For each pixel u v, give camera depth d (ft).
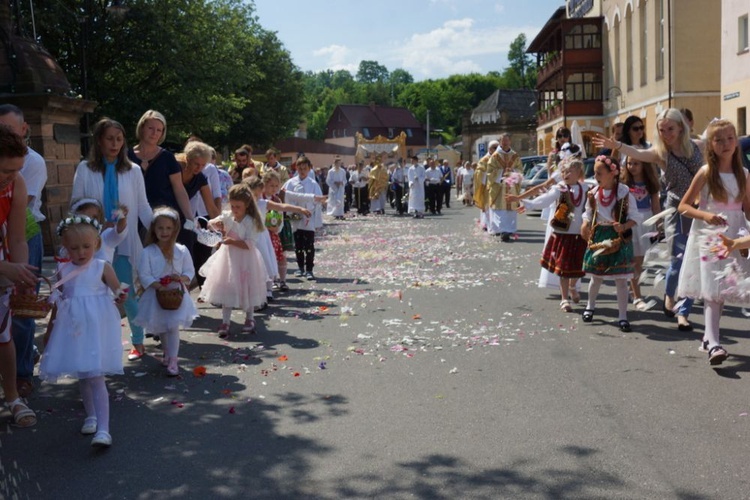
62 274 17.17
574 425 16.65
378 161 109.40
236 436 16.58
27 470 14.94
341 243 61.16
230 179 40.52
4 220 16.99
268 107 194.29
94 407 16.63
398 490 13.62
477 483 13.82
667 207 26.55
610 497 13.08
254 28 150.71
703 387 19.13
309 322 28.58
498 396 18.84
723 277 20.57
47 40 97.14
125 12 88.17
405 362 22.34
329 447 15.78
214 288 26.40
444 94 508.53
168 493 13.74
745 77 88.89
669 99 113.50
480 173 69.10
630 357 22.27
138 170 23.77
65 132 50.26
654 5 121.90
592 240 26.66
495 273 40.60
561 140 47.73
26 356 19.89
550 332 25.85
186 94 105.60
